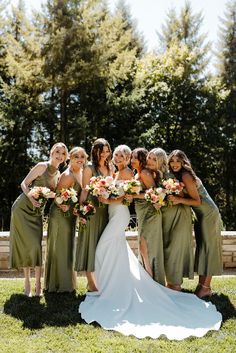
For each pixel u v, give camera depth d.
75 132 17.31
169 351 3.63
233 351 3.68
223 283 5.72
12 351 3.58
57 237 5.11
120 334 4.00
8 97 18.08
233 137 22.73
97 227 5.08
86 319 4.32
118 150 5.11
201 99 21.66
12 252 5.02
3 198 19.19
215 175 23.23
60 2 16.50
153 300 4.74
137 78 19.88
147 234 5.16
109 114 18.83
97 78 17.16
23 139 18.62
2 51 20.33
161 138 20.61
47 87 16.77
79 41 16.38
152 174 5.16
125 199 4.94
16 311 4.54
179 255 5.12
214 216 5.17
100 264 5.01
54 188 5.23
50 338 3.88
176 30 25.34
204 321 4.34
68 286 5.20
